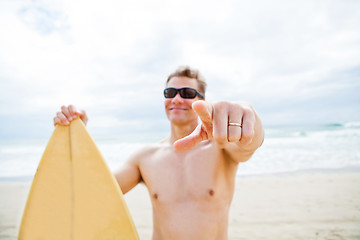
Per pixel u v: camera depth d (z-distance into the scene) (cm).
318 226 344
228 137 65
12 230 359
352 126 3025
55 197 121
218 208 153
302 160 995
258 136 101
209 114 64
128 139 2708
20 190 651
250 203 467
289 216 388
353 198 470
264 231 334
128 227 120
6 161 1391
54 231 115
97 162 129
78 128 135
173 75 188
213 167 158
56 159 128
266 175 741
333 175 688
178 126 176
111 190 125
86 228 117
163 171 165
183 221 150
